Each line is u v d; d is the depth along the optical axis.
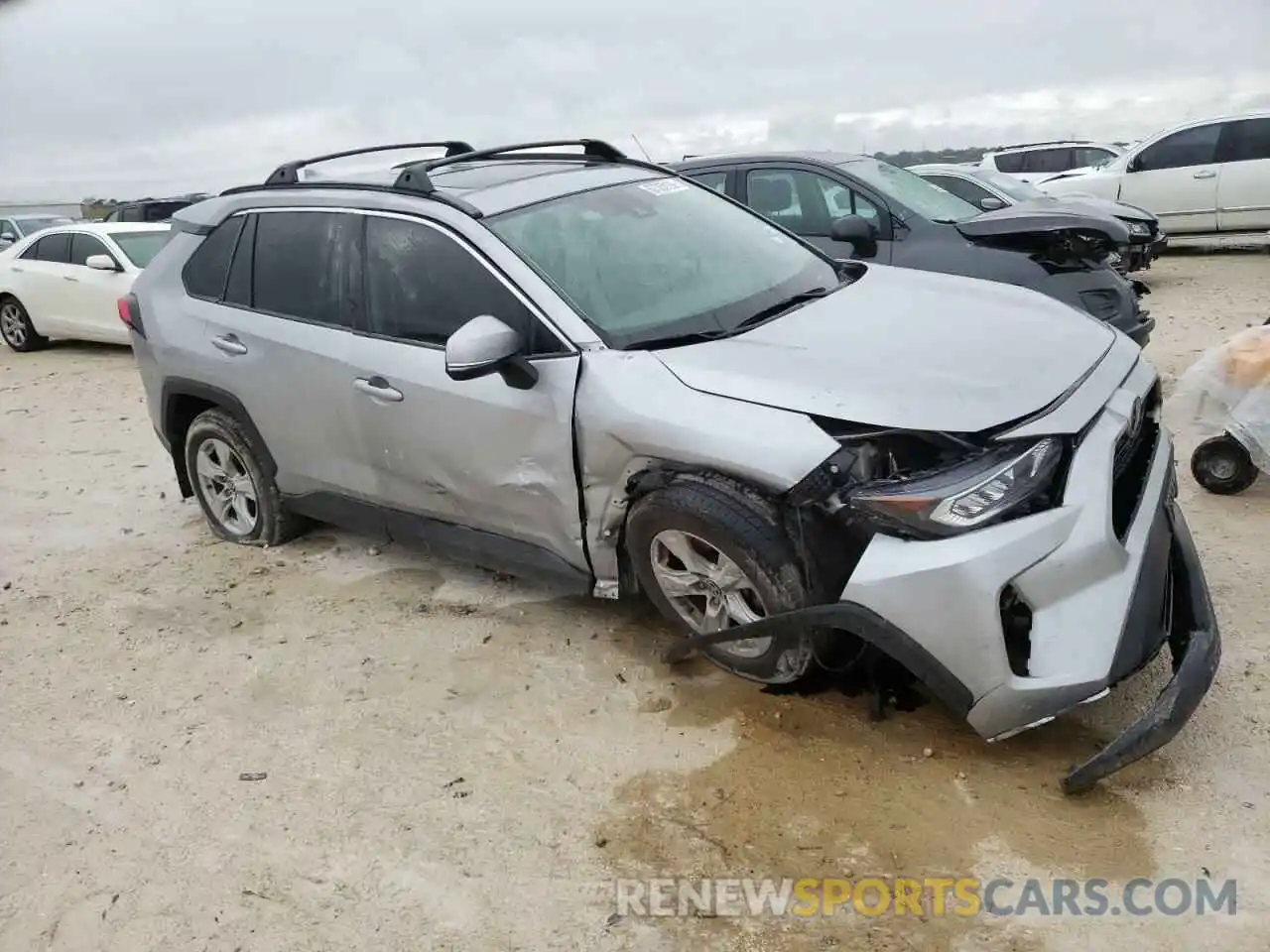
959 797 3.11
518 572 4.22
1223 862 2.79
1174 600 3.33
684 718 3.63
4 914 3.03
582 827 3.15
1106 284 6.87
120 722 3.96
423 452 4.25
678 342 3.76
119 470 7.18
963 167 11.95
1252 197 13.98
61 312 11.80
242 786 3.50
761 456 3.25
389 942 2.80
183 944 2.86
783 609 3.37
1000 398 3.18
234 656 4.37
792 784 3.23
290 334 4.69
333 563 5.21
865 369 3.38
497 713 3.78
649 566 3.74
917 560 3.03
